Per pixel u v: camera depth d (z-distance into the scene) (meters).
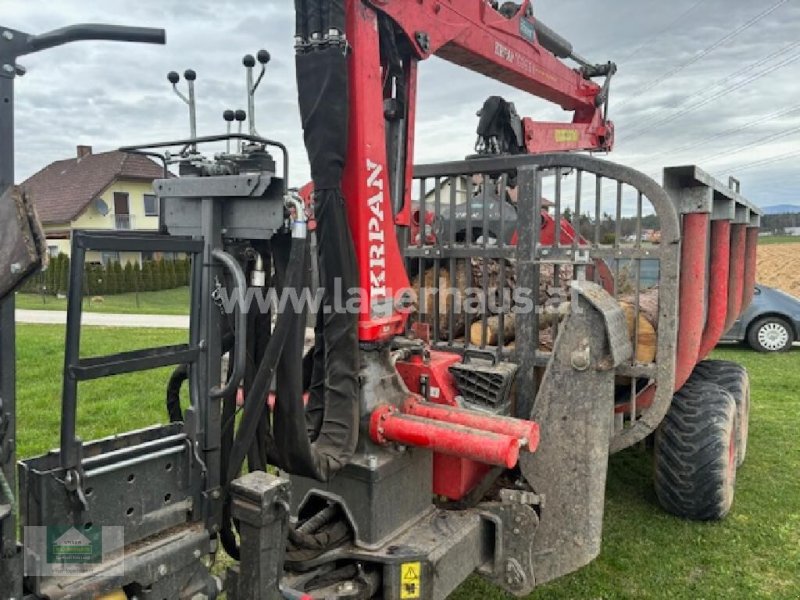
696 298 3.35
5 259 1.38
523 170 3.13
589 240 3.62
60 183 30.14
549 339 3.30
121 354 1.66
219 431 1.89
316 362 2.44
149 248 1.74
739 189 4.81
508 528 2.72
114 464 1.63
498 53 3.95
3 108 1.47
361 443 2.44
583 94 5.60
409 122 2.85
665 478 3.90
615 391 3.46
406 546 2.40
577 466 2.68
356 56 2.34
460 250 3.40
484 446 2.28
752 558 3.62
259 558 1.83
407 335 3.54
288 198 1.89
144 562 1.64
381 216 2.50
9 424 1.42
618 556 3.62
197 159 2.09
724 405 3.83
